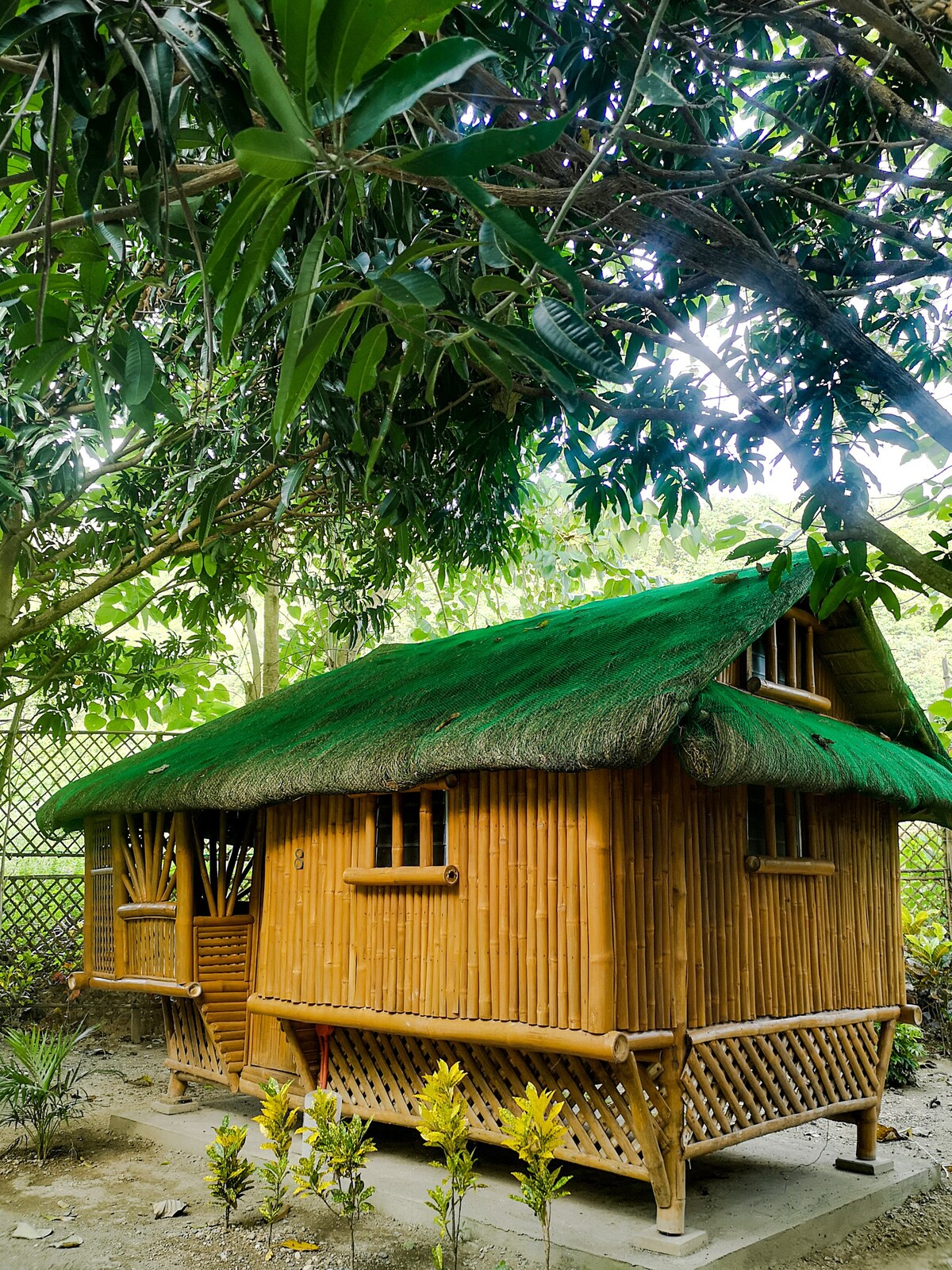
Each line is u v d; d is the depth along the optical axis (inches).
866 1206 202.5
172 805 247.6
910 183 114.3
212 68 67.6
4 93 69.9
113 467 224.8
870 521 115.7
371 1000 208.7
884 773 206.2
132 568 267.6
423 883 199.6
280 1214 194.5
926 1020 360.2
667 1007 177.0
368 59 52.1
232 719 301.3
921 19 106.0
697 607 206.4
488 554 283.6
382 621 333.4
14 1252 176.2
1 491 164.7
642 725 159.3
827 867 217.5
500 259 73.7
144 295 199.9
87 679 326.6
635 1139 185.0
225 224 59.2
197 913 270.2
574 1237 175.2
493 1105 199.9
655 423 174.4
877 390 124.0
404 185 112.7
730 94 134.2
